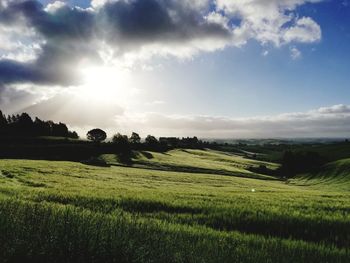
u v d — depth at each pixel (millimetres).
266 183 88750
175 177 77375
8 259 5570
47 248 5984
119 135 162875
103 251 6117
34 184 39906
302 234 14484
